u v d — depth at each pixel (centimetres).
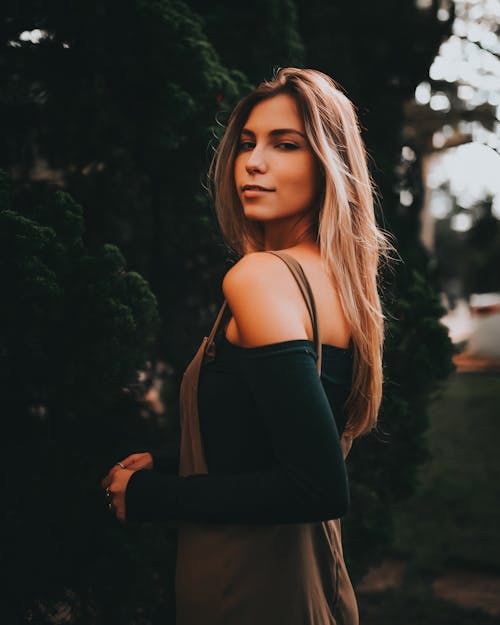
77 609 207
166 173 271
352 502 276
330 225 131
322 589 138
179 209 283
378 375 139
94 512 201
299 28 353
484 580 453
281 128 134
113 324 188
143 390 288
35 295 175
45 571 195
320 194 137
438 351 279
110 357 192
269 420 113
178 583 134
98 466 213
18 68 247
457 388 928
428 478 617
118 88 249
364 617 383
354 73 356
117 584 203
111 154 261
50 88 247
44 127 253
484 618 381
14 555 191
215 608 127
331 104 136
